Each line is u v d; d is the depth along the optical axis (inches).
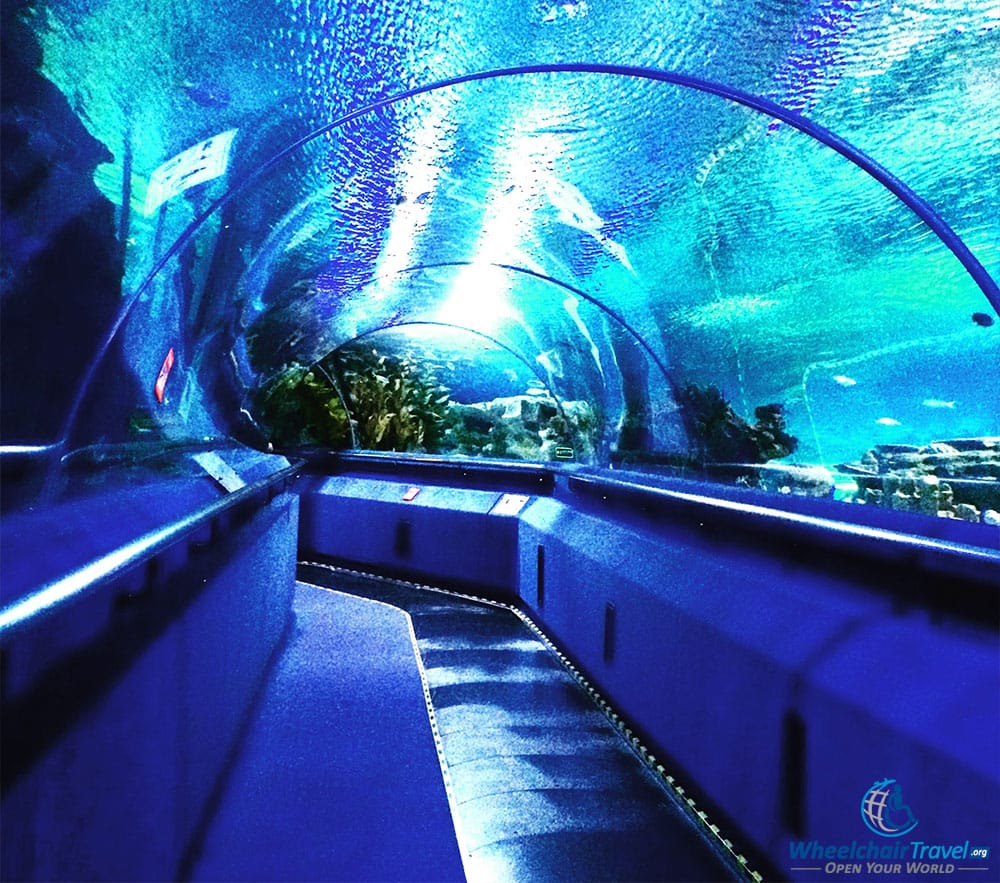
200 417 284.5
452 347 690.2
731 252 274.8
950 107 175.6
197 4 111.0
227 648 146.2
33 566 74.0
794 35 152.8
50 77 104.0
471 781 154.4
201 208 166.4
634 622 181.6
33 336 133.7
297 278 283.0
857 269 279.6
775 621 118.5
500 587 353.7
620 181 223.8
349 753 166.9
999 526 94.0
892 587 101.3
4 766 53.0
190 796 114.8
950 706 77.6
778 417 408.8
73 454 133.9
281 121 153.6
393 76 156.1
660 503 188.1
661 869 121.5
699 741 140.8
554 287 344.8
